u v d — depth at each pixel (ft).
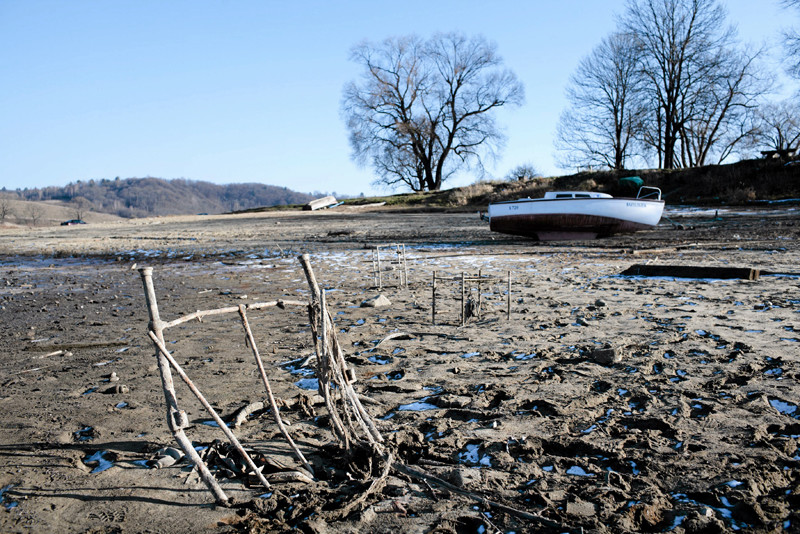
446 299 31.81
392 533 9.71
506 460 12.13
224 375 18.92
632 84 166.81
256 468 11.24
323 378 12.33
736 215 95.55
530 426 13.87
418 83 204.33
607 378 17.40
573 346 21.11
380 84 201.87
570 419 14.21
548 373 18.01
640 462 11.89
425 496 10.94
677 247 57.26
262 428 14.37
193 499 11.08
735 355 19.11
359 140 204.95
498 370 18.52
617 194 143.02
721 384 16.35
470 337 22.99
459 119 205.57
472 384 17.19
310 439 13.67
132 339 24.98
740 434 13.08
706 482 10.98
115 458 12.95
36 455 13.19
